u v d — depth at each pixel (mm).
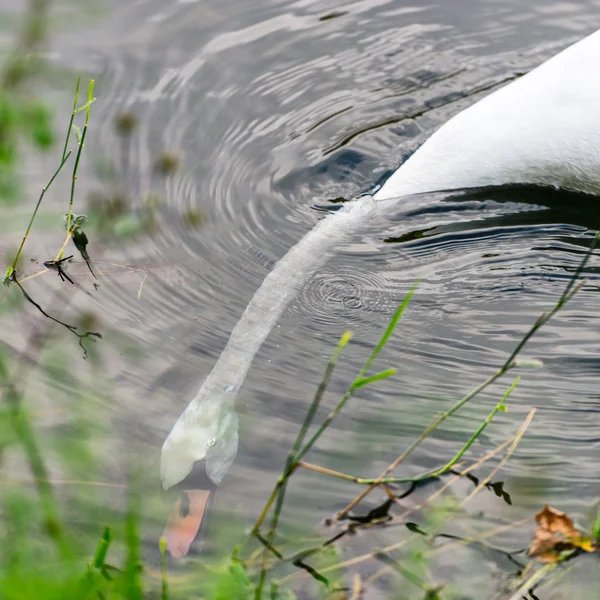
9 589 4781
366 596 5586
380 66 10922
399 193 8906
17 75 9781
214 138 9828
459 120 8969
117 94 10305
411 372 7207
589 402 6898
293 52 11055
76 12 10914
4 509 5977
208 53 10953
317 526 6039
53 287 8031
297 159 9562
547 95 8742
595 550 5770
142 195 9047
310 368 7266
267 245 8555
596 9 11602
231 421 6758
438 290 8047
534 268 8219
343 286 8078
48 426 6695
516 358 7312
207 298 7973
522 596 5543
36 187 9039
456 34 11375
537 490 6238
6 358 7277
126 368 7266
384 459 6488
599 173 8703
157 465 6484
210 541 5949
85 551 5766
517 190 8992
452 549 5855
